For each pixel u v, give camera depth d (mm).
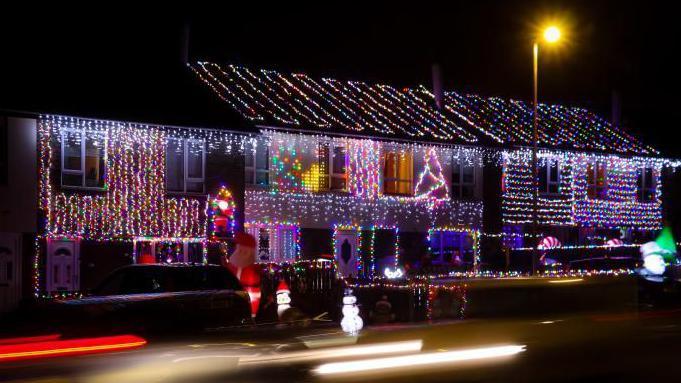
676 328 7672
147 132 27516
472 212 36094
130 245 27109
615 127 44250
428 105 38156
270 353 6391
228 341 6617
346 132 31516
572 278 8133
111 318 13719
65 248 25984
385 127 33219
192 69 31938
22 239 25203
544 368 7000
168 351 6219
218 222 28625
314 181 31844
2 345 6332
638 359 7355
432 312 8711
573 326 7289
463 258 35938
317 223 31797
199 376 6129
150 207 27516
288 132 30484
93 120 26141
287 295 19062
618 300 8070
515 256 36438
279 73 35594
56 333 13258
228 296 15172
